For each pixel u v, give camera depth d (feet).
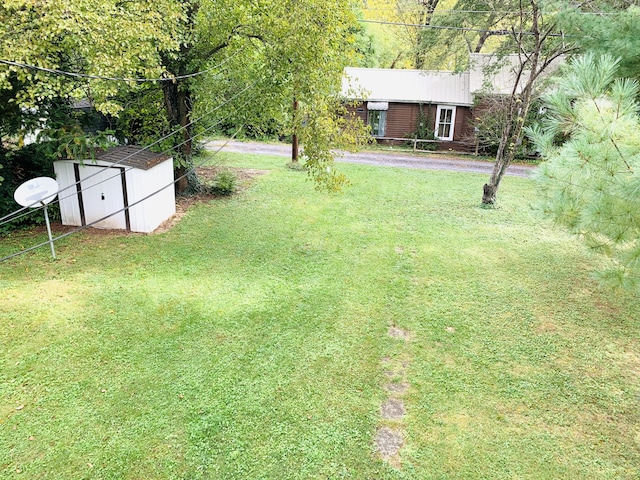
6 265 24.52
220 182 39.78
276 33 32.55
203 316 20.40
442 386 16.38
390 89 71.82
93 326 19.19
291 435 13.82
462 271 26.43
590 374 17.33
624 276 13.82
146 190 29.60
